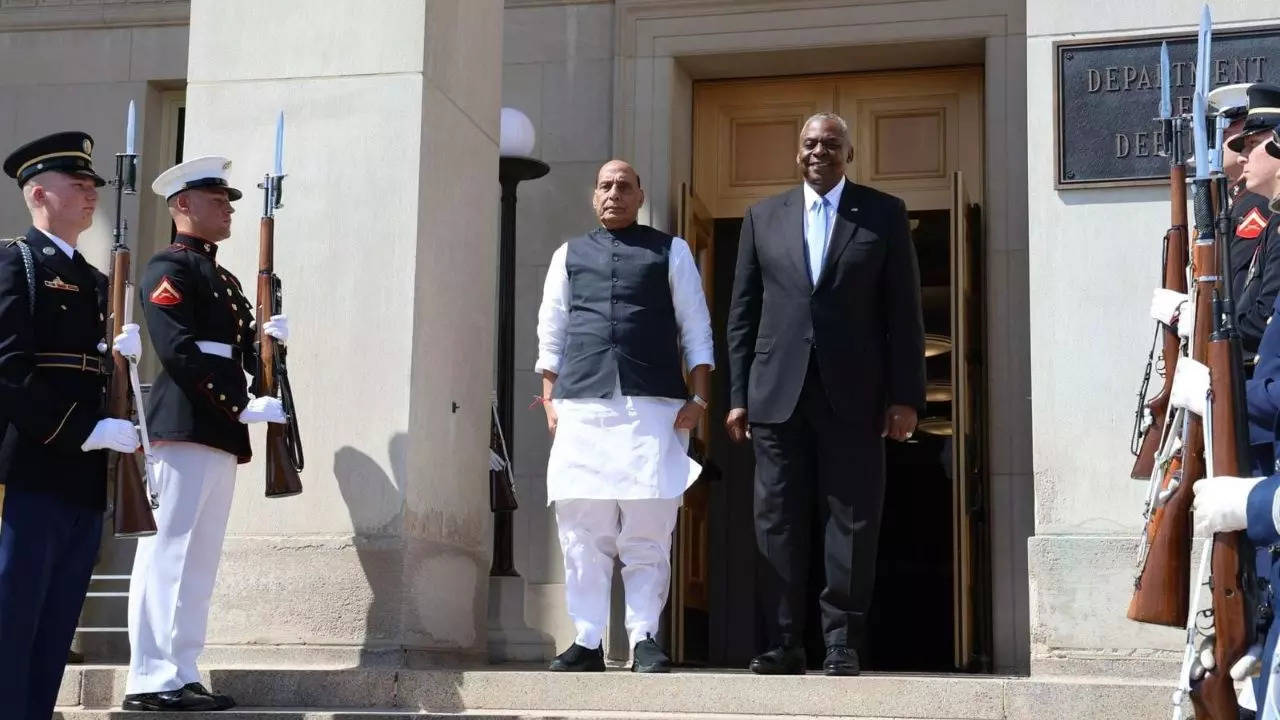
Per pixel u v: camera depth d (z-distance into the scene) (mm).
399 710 5836
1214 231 3955
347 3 7082
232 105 7121
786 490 6262
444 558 6973
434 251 7027
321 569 6633
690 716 5484
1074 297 6207
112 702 6059
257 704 5977
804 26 9055
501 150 8281
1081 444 6105
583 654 6227
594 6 9305
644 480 6250
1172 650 5836
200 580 5938
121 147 9695
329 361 6809
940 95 9375
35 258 5434
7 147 9781
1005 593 8422
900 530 10719
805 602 6289
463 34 7430
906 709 5395
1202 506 3498
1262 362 3824
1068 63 6348
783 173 9516
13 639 5242
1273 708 3346
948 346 10203
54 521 5352
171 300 5855
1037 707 5305
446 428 7066
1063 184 6266
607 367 6328
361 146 6969
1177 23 6277
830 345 6230
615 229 6578
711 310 9477
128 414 5566
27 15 9820
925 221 9555
